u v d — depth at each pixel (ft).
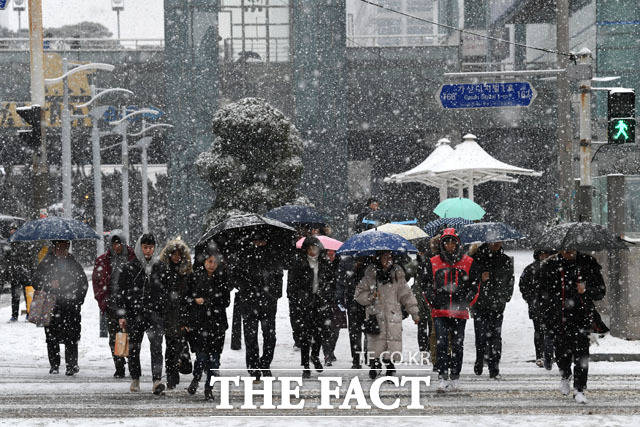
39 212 198.90
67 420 84.48
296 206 143.23
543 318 95.76
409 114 565.12
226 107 403.75
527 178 612.70
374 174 647.56
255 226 105.09
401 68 563.89
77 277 117.80
